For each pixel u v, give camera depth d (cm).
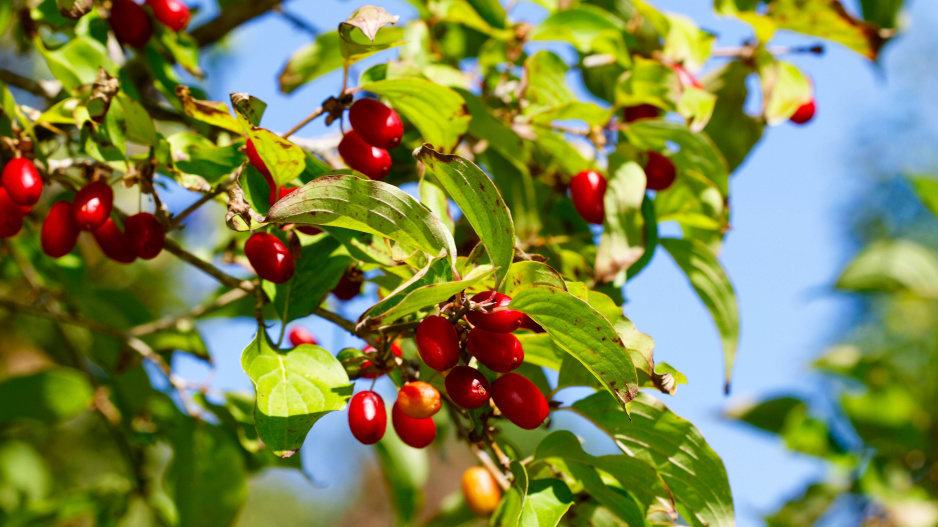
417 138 91
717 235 93
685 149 90
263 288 82
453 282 76
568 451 82
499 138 89
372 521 329
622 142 91
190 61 90
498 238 77
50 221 81
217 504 93
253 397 94
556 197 94
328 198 77
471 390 78
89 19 87
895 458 119
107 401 100
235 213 77
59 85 93
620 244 87
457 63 96
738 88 96
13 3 91
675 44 94
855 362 124
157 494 101
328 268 83
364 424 78
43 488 119
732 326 89
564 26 92
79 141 86
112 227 82
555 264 90
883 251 123
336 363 80
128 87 87
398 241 77
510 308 77
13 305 94
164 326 95
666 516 85
